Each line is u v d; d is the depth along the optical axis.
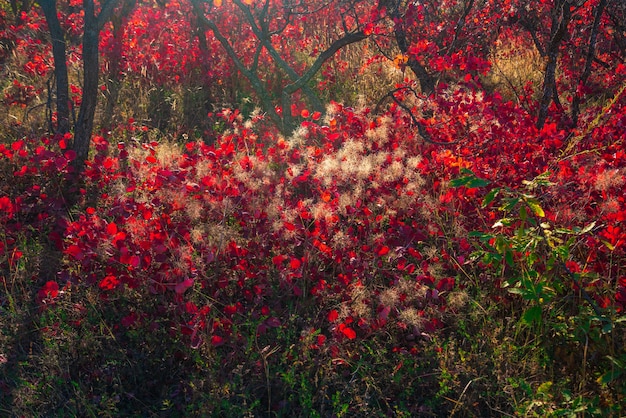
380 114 5.68
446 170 4.28
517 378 2.94
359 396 2.88
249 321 3.30
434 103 5.10
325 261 3.76
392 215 4.00
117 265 3.52
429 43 6.36
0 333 3.34
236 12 8.81
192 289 3.43
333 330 3.20
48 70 7.02
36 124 5.51
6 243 3.98
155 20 8.29
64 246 3.93
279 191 4.01
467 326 3.34
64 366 3.12
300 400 2.92
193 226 3.83
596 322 3.08
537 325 3.22
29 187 4.62
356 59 8.55
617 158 3.89
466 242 3.71
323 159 4.55
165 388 3.03
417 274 3.67
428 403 2.92
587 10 6.62
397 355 3.18
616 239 3.18
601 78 6.77
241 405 2.83
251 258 3.69
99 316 3.41
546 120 5.18
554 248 2.88
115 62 7.24
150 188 3.92
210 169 4.18
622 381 2.86
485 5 6.89
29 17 8.75
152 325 3.25
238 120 6.43
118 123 6.13
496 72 7.41
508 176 4.08
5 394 3.02
